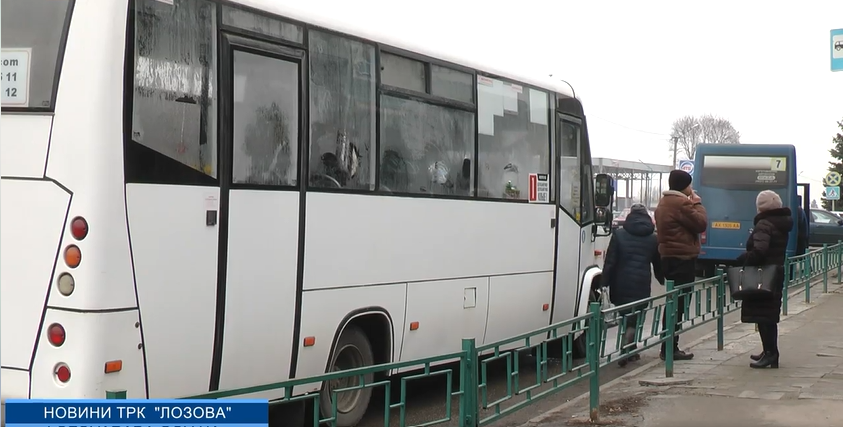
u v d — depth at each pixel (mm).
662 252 10766
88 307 5184
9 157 5363
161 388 5602
